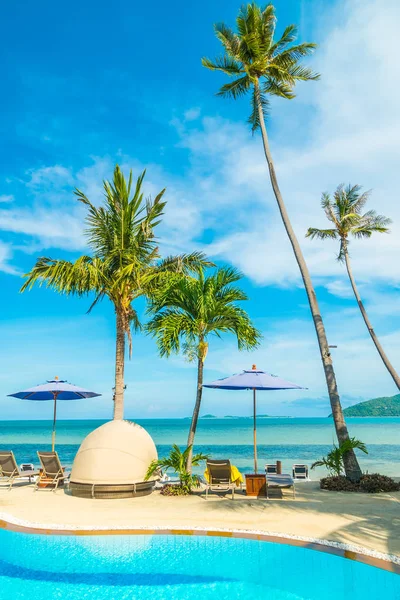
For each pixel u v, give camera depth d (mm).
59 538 8039
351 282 22141
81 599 5980
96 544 7746
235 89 18406
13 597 6020
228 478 11812
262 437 64688
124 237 15820
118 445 12062
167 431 85625
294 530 8172
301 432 79438
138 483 11867
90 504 10891
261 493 12078
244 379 13250
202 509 10156
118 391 15234
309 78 17781
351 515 9461
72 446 46312
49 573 6746
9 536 8148
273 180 16875
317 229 22625
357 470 13461
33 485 14492
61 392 17172
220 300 13219
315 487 13758
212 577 6551
